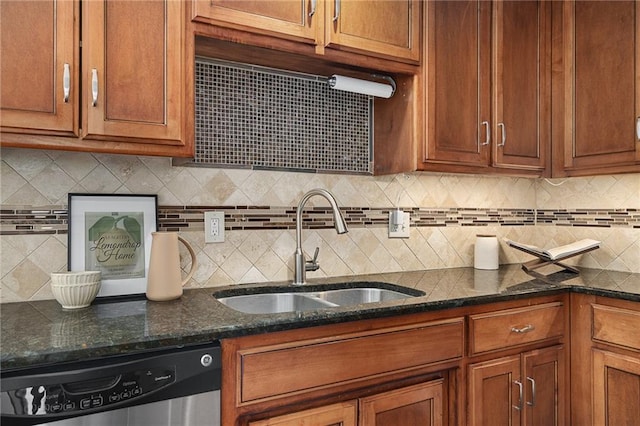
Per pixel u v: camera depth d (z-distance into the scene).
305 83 1.90
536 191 2.55
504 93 2.00
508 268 2.29
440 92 1.83
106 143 1.26
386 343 1.36
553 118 2.14
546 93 2.13
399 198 2.13
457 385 1.51
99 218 1.50
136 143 1.30
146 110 1.30
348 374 1.29
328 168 1.95
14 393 0.91
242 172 1.76
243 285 1.74
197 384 1.08
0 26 1.13
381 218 2.08
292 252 1.86
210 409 1.10
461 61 1.89
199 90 1.68
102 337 1.03
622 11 1.90
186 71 1.37
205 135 1.69
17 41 1.15
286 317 1.22
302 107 1.89
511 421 1.64
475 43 1.93
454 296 1.53
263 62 1.73
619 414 1.66
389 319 1.38
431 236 2.22
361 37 1.66
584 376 1.77
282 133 1.84
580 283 1.85
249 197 1.78
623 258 2.20
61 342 1.00
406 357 1.39
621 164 1.91
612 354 1.68
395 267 2.11
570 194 2.43
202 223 1.69
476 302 1.53
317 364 1.24
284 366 1.20
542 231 2.54
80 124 1.23
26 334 1.06
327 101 1.95
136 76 1.29
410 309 1.38
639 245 2.14
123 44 1.28
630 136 1.87
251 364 1.15
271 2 1.50
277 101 1.83
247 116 1.77
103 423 0.98
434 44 1.82
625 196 2.20
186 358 1.07
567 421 1.80
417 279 1.92
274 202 1.83
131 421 1.01
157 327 1.12
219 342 1.13
